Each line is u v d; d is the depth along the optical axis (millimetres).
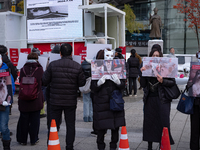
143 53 40656
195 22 26547
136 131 5949
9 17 12219
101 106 4188
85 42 11250
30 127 5059
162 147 3510
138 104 9359
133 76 11000
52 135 3734
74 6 11594
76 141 5250
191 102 4176
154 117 4316
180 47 40312
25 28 12539
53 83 4344
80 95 11289
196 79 4113
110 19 12641
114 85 4234
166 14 40656
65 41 11781
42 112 7480
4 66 4320
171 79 4258
